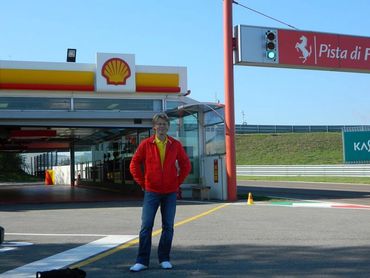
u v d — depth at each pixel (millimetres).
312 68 21766
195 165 21438
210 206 16812
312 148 57062
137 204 18375
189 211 15023
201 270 6848
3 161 57938
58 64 21672
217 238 9539
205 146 21234
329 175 40719
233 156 19641
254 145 60562
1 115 20578
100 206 17719
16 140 34219
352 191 24797
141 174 6906
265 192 24734
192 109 20672
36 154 57844
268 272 6711
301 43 21125
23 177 54656
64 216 14281
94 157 34875
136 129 24281
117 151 29469
